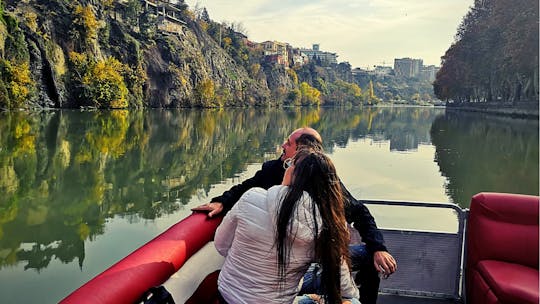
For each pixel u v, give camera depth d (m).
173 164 20.06
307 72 167.88
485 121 54.16
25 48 59.09
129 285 1.62
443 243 3.22
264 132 38.38
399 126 47.59
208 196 13.95
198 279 2.07
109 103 69.50
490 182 15.95
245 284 1.77
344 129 42.84
